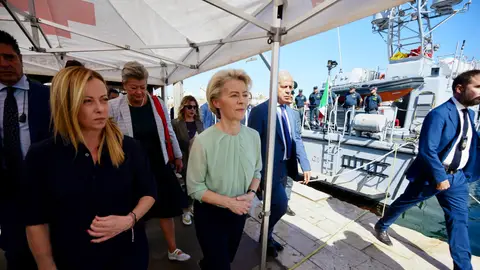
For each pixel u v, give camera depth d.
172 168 1.91
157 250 2.09
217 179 1.23
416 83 7.14
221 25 2.21
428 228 4.65
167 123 1.94
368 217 3.14
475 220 5.25
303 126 8.03
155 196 1.13
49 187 0.84
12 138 1.26
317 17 1.26
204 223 1.28
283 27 1.46
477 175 2.01
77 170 0.87
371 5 1.02
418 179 2.15
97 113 0.86
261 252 1.73
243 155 1.28
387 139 5.89
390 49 9.16
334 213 3.26
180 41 2.86
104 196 0.92
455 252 1.95
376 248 2.42
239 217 1.34
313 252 2.30
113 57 3.74
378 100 6.94
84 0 2.36
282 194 2.00
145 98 1.71
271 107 1.52
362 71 9.78
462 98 1.86
